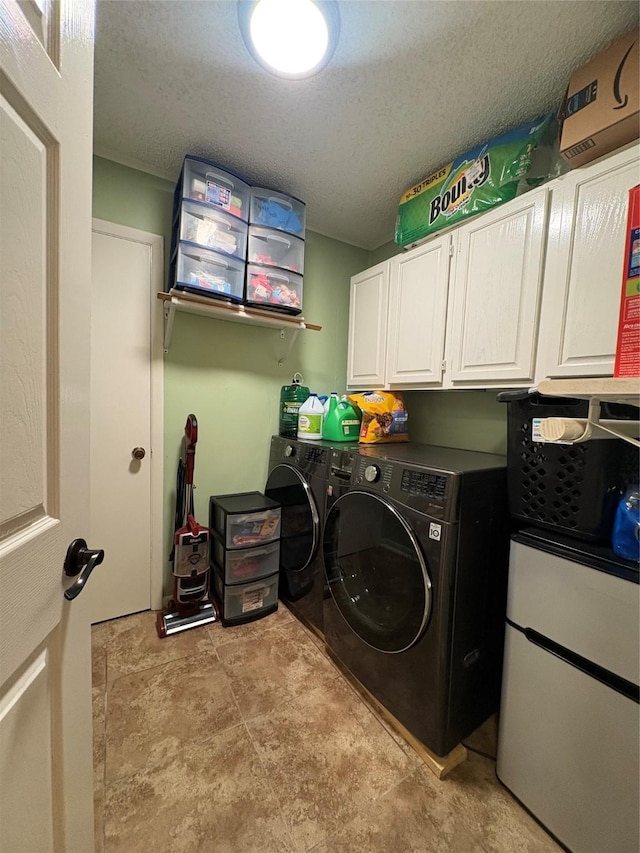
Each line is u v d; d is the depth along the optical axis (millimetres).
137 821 945
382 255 2490
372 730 1240
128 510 1835
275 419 2266
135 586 1876
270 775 1079
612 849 808
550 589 933
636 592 771
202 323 1983
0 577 434
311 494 1724
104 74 1238
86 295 640
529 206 1250
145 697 1346
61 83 543
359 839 925
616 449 878
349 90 1276
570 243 1137
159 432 1885
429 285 1666
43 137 507
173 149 1626
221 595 1877
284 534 1966
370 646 1316
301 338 2332
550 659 928
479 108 1340
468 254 1477
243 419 2154
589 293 1093
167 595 1969
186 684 1416
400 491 1215
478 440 1886
